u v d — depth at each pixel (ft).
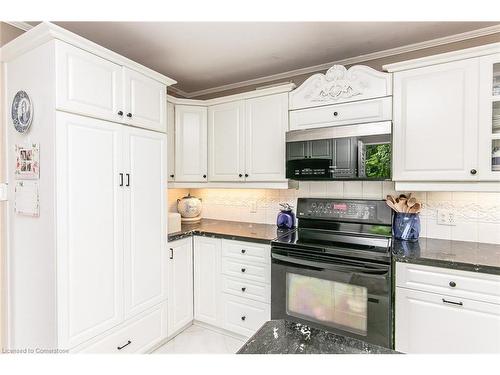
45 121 4.87
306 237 7.05
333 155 6.68
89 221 5.28
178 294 7.63
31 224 5.16
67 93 4.89
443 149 5.75
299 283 6.27
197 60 7.93
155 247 6.79
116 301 5.81
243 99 8.32
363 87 6.55
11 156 5.50
